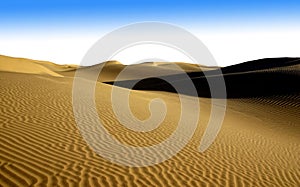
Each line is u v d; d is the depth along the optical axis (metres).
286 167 9.92
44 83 17.22
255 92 31.48
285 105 26.38
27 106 11.32
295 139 16.11
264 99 28.59
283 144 13.57
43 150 7.46
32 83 16.44
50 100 12.84
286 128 19.34
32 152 7.22
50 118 10.28
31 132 8.55
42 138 8.25
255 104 26.92
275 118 22.14
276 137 15.27
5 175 5.94
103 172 6.90
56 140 8.32
